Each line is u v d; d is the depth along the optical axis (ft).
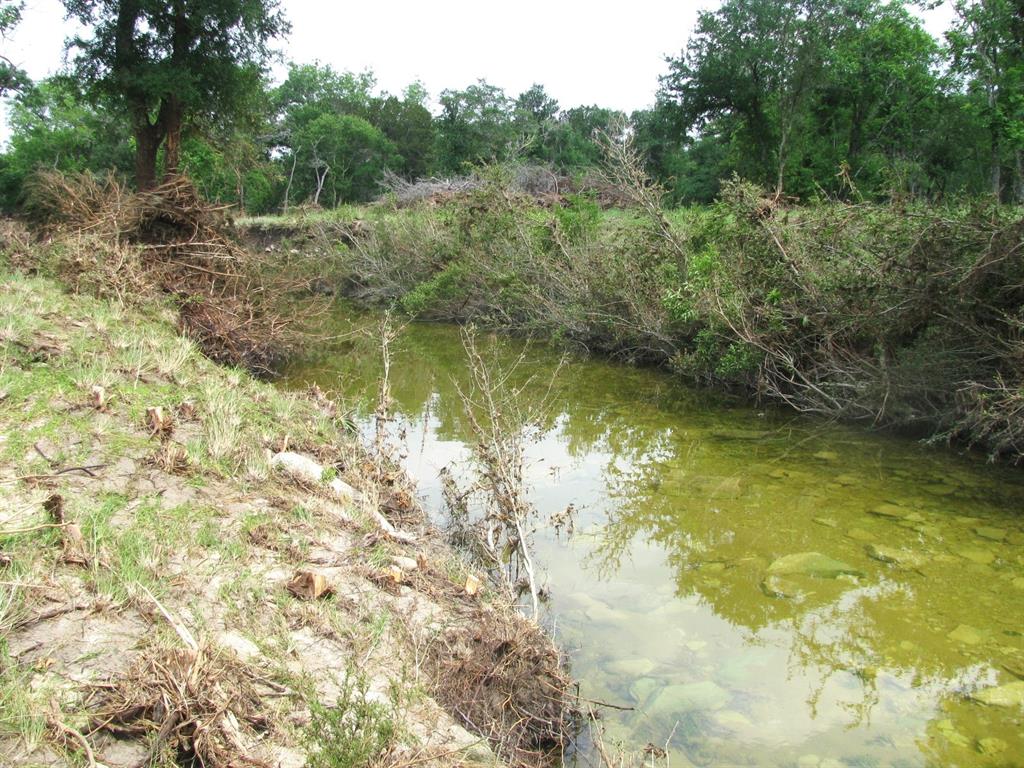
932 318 22.85
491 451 16.15
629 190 36.68
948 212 22.36
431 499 17.03
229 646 8.04
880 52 106.42
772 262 27.91
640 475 19.83
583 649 11.31
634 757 8.81
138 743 6.45
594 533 15.94
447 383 31.37
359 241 62.80
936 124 91.56
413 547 12.79
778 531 15.94
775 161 108.47
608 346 37.73
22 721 6.30
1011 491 18.12
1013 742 9.13
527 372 34.30
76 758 6.07
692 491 18.49
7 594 8.07
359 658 8.60
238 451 14.21
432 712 7.96
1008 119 68.44
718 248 32.24
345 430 20.02
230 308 31.22
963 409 21.79
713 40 109.60
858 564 14.26
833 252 25.82
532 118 162.61
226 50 65.21
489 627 9.97
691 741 9.16
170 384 18.01
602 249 39.86
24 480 11.16
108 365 17.60
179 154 65.72
